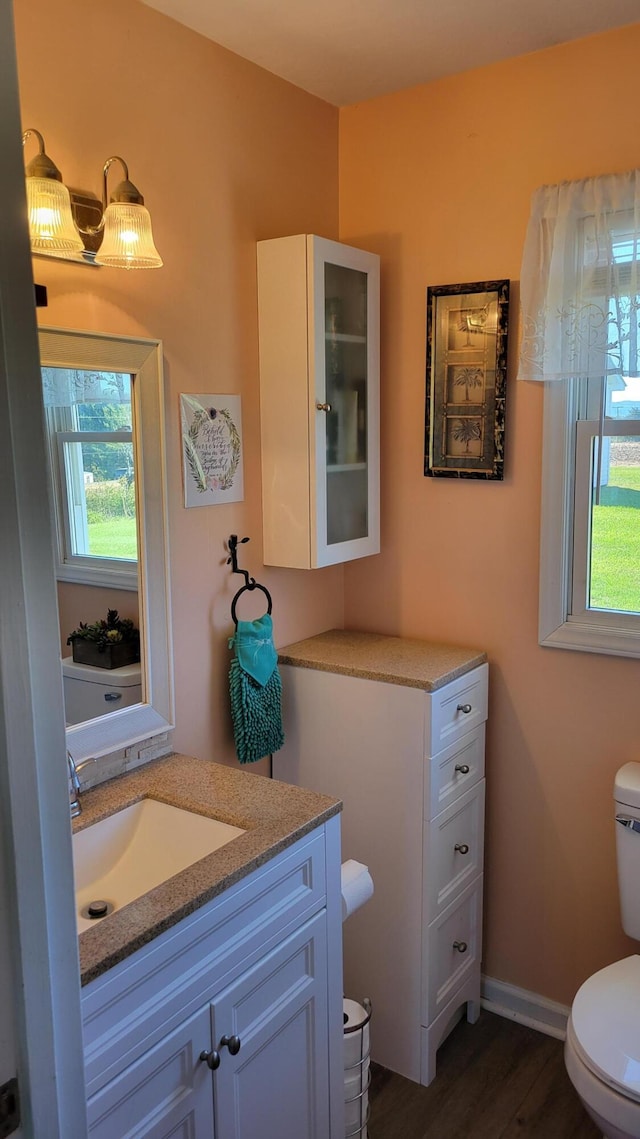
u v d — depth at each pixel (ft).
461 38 6.46
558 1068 7.22
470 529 7.58
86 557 5.55
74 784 5.27
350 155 7.82
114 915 4.18
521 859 7.68
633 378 6.51
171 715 6.30
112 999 3.94
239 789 5.73
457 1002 7.47
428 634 7.97
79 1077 2.56
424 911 6.90
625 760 7.04
